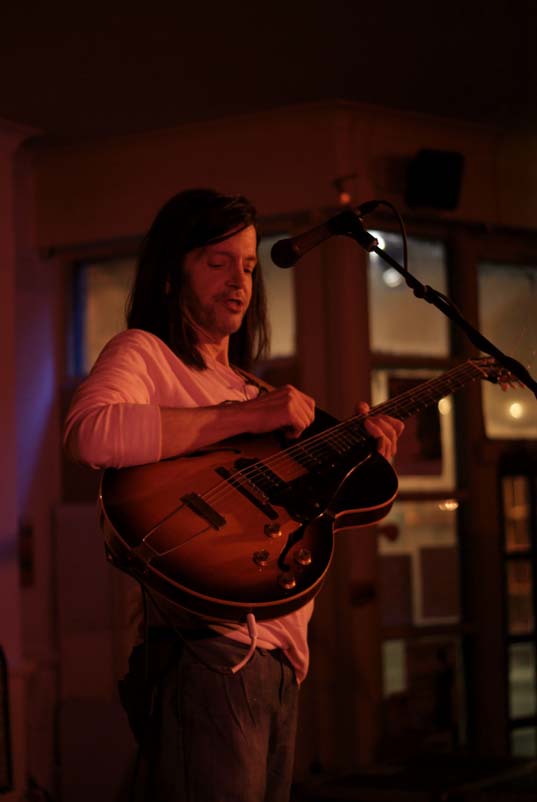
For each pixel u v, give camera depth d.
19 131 3.74
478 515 3.96
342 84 3.50
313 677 3.63
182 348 1.59
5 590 3.56
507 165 4.07
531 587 4.06
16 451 3.66
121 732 3.76
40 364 4.07
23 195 4.09
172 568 1.40
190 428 1.43
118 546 1.42
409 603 3.84
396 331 3.90
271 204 3.80
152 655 1.49
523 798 3.06
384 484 1.62
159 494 1.47
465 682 3.93
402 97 3.64
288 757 1.54
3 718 3.27
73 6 2.83
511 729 3.95
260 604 1.40
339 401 3.71
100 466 1.41
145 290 1.63
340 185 3.70
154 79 3.38
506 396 4.10
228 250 1.60
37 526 3.98
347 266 3.74
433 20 3.00
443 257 4.05
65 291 4.16
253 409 1.46
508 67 3.37
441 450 3.93
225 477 1.52
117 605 3.81
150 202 3.95
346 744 3.62
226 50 3.17
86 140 3.94
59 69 3.27
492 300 4.13
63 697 3.88
